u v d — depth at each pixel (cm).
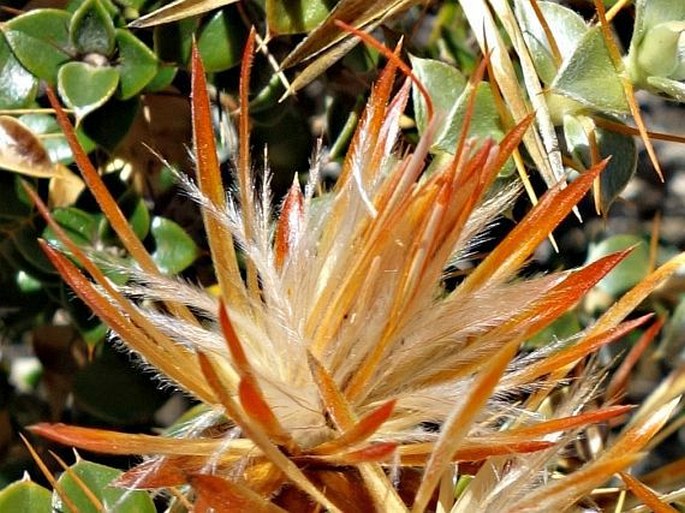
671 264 15
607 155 18
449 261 15
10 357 24
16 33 19
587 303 21
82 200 20
